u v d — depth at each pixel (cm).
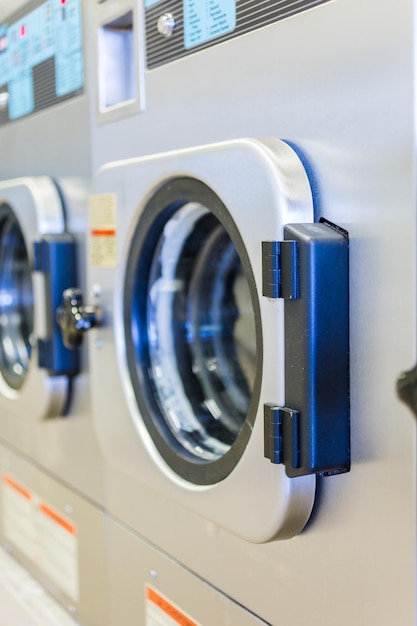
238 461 134
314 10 119
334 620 124
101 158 187
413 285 105
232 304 176
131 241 168
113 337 174
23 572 251
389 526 112
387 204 108
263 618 141
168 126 158
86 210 197
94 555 205
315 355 114
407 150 104
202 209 160
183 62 151
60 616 222
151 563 177
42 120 218
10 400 235
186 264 175
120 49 186
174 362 176
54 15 204
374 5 108
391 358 109
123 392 171
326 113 118
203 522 156
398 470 110
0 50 241
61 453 221
